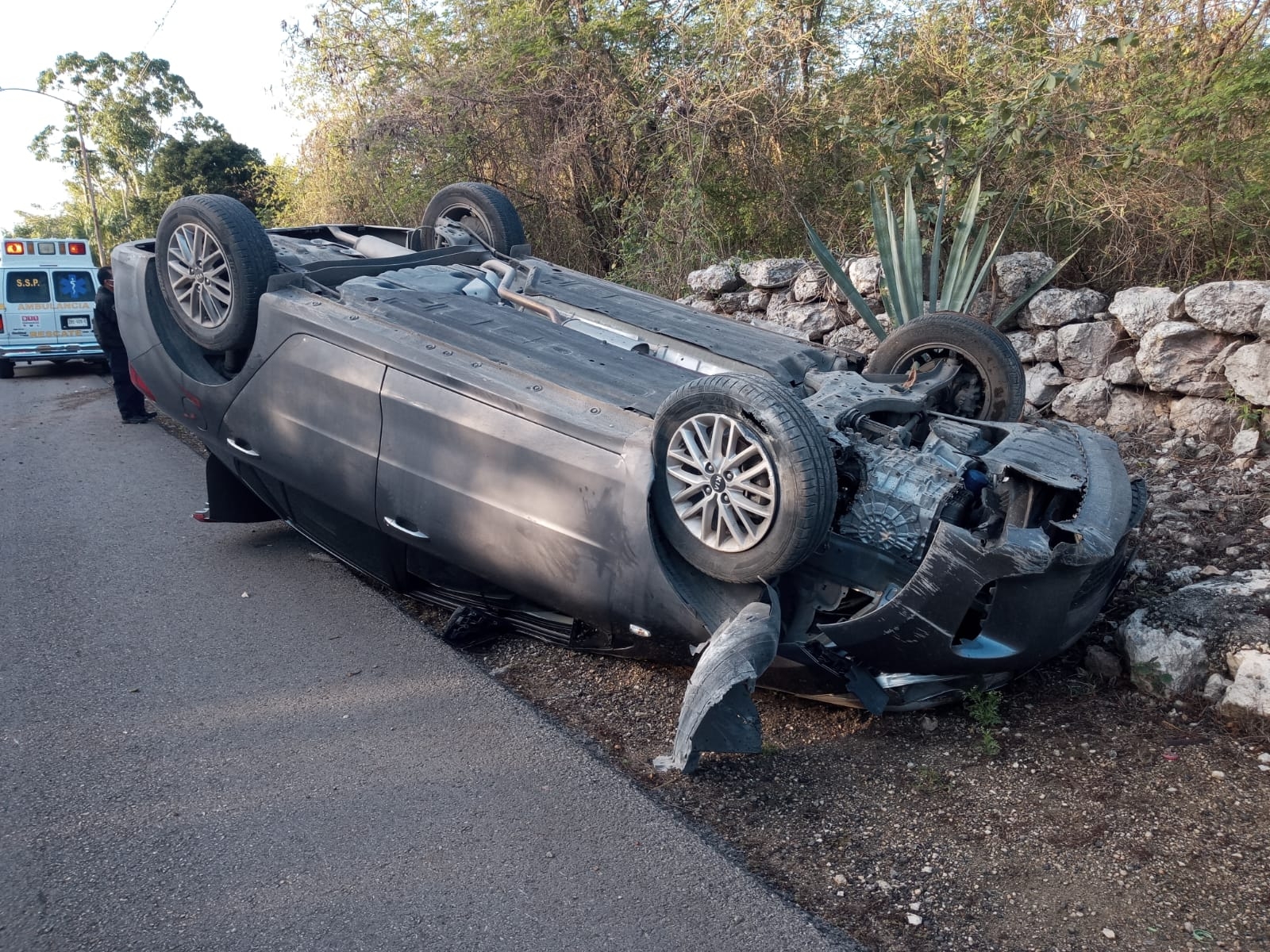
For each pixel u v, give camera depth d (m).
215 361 5.68
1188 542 4.79
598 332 5.10
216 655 4.58
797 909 2.85
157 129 48.66
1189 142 6.14
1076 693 3.99
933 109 7.30
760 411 3.31
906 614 3.36
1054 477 3.64
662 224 9.34
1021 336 6.49
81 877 3.02
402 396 4.38
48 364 16.08
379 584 5.52
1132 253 6.41
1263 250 6.02
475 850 3.13
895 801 3.40
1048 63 6.92
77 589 5.40
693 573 3.74
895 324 6.51
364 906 2.87
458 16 12.17
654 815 3.32
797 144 9.02
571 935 2.74
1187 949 2.64
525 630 4.57
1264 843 3.04
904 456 3.72
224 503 5.96
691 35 9.67
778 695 4.20
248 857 3.10
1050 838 3.15
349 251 6.44
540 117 11.09
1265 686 3.55
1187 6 6.83
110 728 3.91
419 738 3.84
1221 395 5.66
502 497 4.05
